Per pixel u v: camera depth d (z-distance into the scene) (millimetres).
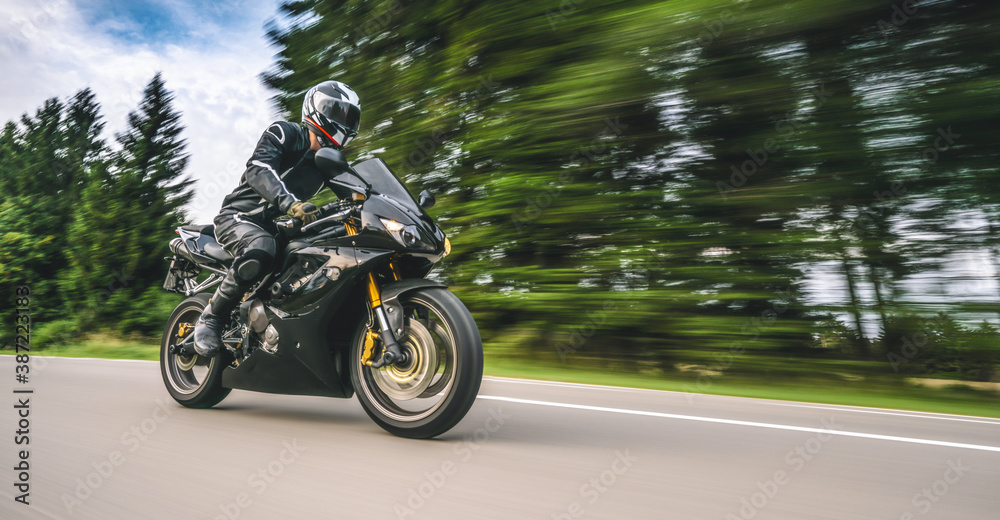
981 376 5199
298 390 3232
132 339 11023
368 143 8250
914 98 5242
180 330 3908
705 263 5996
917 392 5117
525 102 6699
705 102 5879
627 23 6242
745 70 5738
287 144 3336
